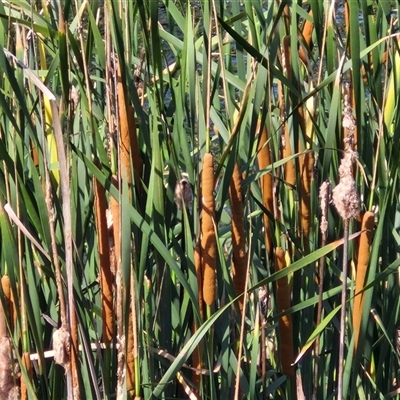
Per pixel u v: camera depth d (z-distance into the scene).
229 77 1.23
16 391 1.09
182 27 1.20
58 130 1.01
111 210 1.17
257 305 1.25
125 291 1.10
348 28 1.17
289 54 1.22
